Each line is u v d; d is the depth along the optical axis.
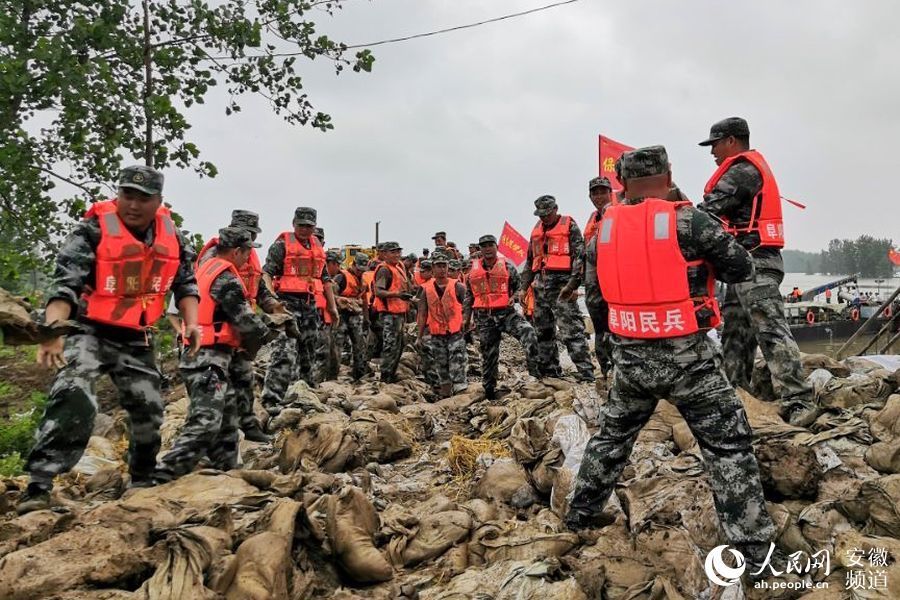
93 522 3.00
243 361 6.05
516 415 6.35
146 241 3.72
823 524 3.41
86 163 8.47
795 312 27.45
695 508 3.56
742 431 2.98
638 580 3.02
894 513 3.20
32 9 7.78
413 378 11.75
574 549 3.41
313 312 8.77
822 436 4.22
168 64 8.60
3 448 6.13
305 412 7.11
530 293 8.59
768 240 4.63
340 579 3.40
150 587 2.57
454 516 3.82
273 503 3.36
